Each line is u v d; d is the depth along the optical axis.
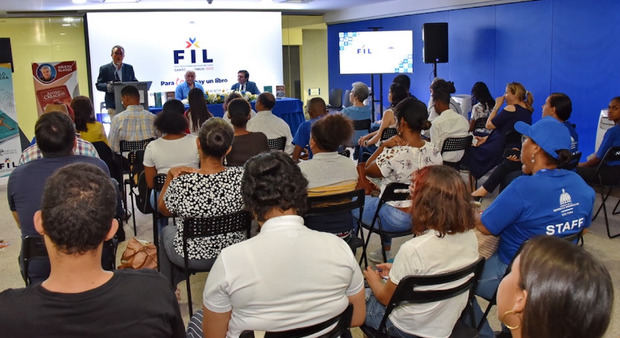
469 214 1.84
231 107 3.73
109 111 7.71
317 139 2.87
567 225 2.23
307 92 11.97
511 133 5.18
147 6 9.30
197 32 9.92
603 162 4.18
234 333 1.51
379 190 3.59
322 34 11.88
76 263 1.16
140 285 1.21
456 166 4.80
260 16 10.27
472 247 1.94
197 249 2.61
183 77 9.94
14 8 8.94
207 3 9.25
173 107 4.49
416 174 1.96
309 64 11.88
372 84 9.68
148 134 5.02
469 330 2.02
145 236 4.57
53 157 2.42
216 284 1.45
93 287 1.17
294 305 1.45
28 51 9.95
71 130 2.43
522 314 1.03
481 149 5.08
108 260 2.52
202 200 2.44
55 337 1.14
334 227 2.91
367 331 2.06
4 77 6.54
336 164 2.91
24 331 1.12
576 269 0.94
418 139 3.19
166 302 1.23
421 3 9.39
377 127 6.16
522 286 1.01
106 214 1.18
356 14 10.88
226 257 1.45
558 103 4.36
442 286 1.87
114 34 9.47
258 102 4.80
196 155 3.56
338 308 1.52
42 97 7.53
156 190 3.35
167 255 2.79
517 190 2.22
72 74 7.68
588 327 0.93
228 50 10.16
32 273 2.35
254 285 1.42
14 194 2.38
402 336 2.00
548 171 2.23
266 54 10.41
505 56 8.07
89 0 8.39
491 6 8.20
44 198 1.17
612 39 6.55
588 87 6.93
